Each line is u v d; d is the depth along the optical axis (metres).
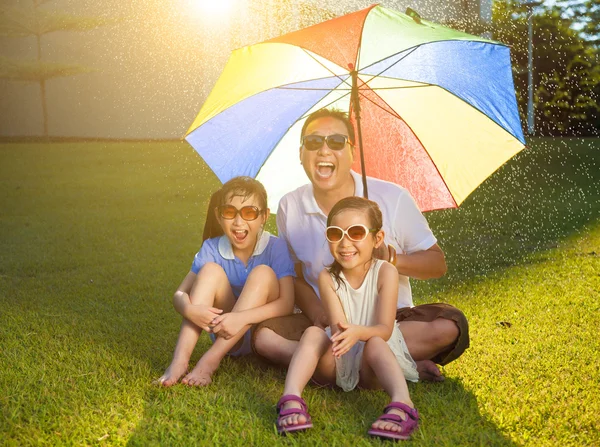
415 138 2.74
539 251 4.63
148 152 11.90
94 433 2.01
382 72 2.57
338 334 2.09
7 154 11.73
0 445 1.93
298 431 1.96
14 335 2.96
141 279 4.09
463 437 1.93
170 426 2.02
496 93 2.53
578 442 1.90
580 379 2.36
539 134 13.69
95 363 2.60
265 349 2.41
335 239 2.21
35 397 2.27
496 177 8.47
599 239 4.91
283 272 2.54
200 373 2.36
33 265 4.45
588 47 13.40
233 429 2.01
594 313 3.17
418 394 2.26
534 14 13.36
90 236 5.46
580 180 8.02
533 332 2.91
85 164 10.57
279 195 2.88
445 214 6.29
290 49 2.56
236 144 2.75
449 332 2.36
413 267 2.45
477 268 4.24
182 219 6.27
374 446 1.90
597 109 13.54
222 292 2.53
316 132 2.43
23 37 15.76
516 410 2.10
